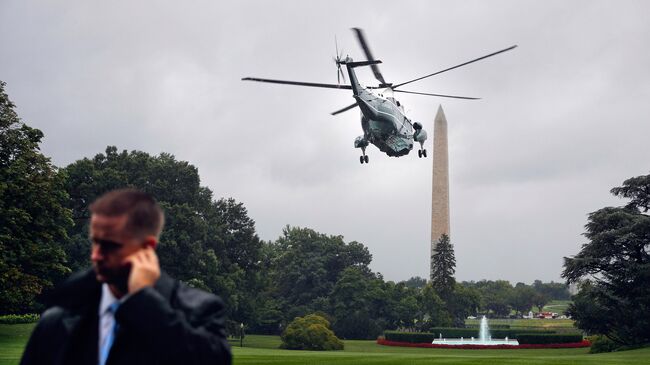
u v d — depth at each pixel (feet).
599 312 191.83
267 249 427.74
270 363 89.45
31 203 153.28
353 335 324.39
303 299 380.37
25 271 161.89
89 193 242.37
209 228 270.87
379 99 131.64
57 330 10.19
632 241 187.32
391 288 346.33
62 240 221.66
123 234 9.87
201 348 9.78
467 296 371.56
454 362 94.17
